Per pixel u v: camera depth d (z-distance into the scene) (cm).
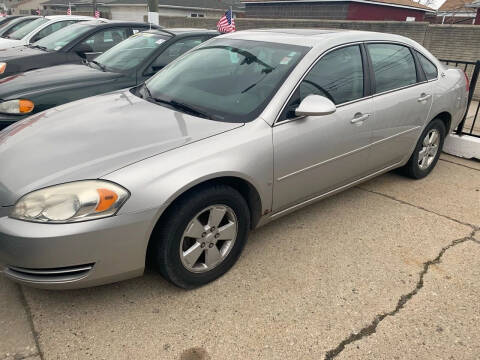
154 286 264
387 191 415
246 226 276
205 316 241
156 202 220
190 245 253
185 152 237
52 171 221
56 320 235
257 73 301
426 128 414
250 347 221
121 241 217
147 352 216
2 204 215
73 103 333
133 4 3023
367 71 338
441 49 961
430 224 354
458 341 230
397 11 2323
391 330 236
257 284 270
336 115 307
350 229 340
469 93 498
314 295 262
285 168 281
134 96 336
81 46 635
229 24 1010
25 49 687
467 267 296
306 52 302
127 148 238
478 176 464
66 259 209
